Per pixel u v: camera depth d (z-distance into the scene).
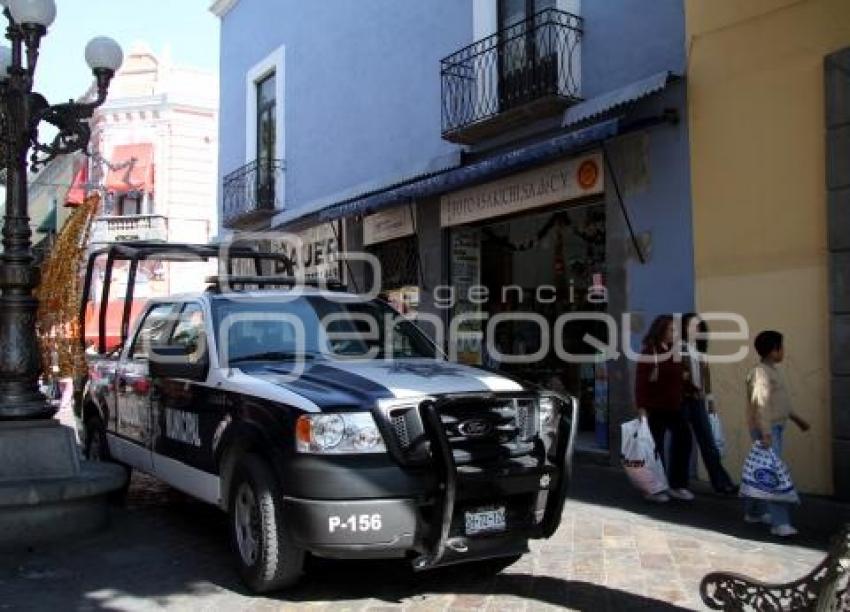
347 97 15.20
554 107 10.07
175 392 6.47
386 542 4.68
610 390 9.59
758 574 5.51
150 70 26.66
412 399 4.89
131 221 25.97
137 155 26.23
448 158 12.15
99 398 8.44
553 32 10.44
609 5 9.77
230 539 5.79
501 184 11.24
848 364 7.33
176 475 6.41
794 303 7.83
